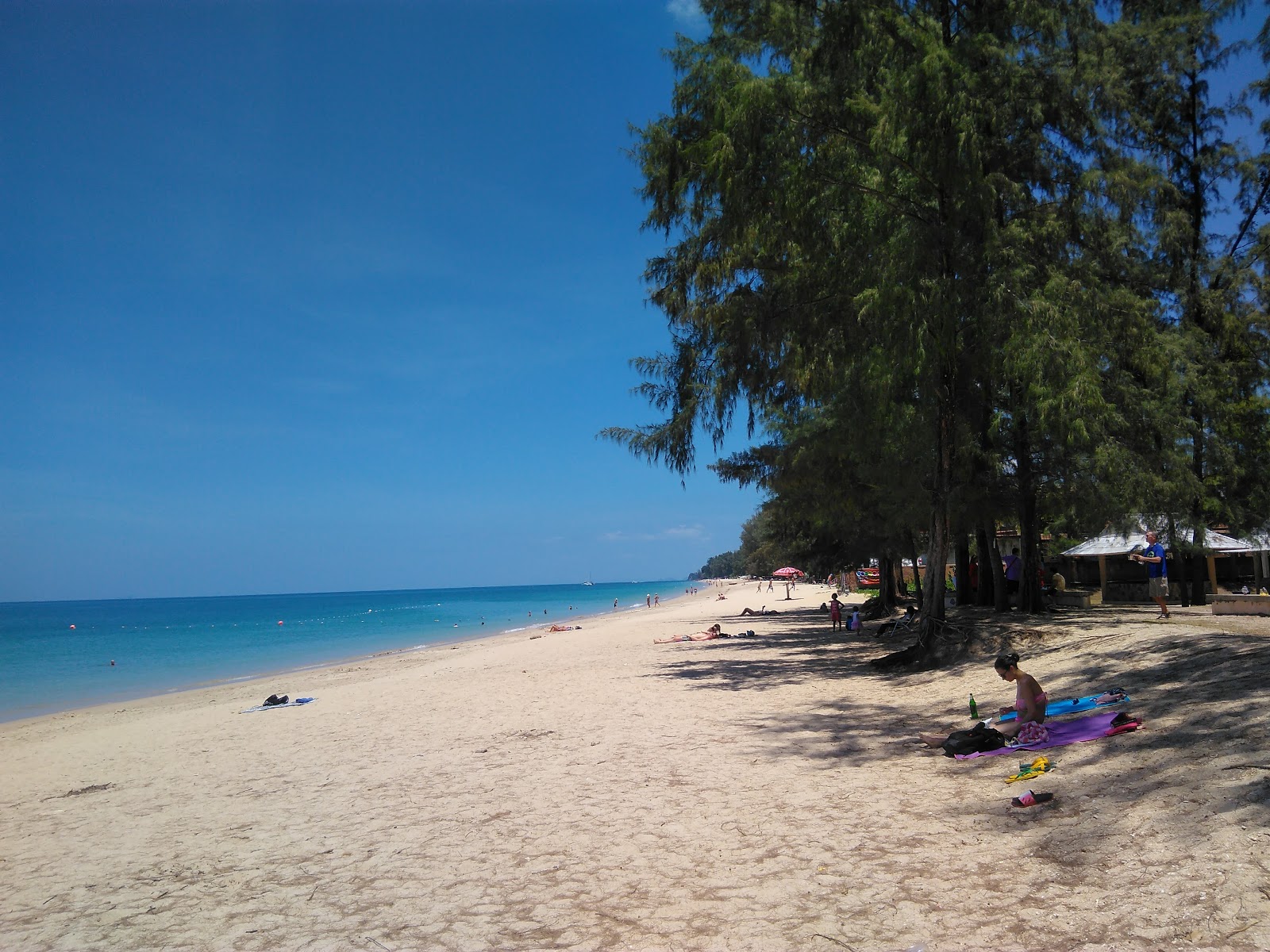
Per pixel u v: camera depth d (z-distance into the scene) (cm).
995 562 2006
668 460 1889
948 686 1266
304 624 8394
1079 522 1838
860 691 1355
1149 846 503
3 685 3072
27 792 1085
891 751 898
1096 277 1515
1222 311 1881
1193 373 1705
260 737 1366
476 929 505
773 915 492
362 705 1681
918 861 555
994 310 1362
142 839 773
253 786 978
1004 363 1366
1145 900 442
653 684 1656
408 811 804
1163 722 758
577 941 476
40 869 707
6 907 605
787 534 3334
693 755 960
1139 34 1869
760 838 640
